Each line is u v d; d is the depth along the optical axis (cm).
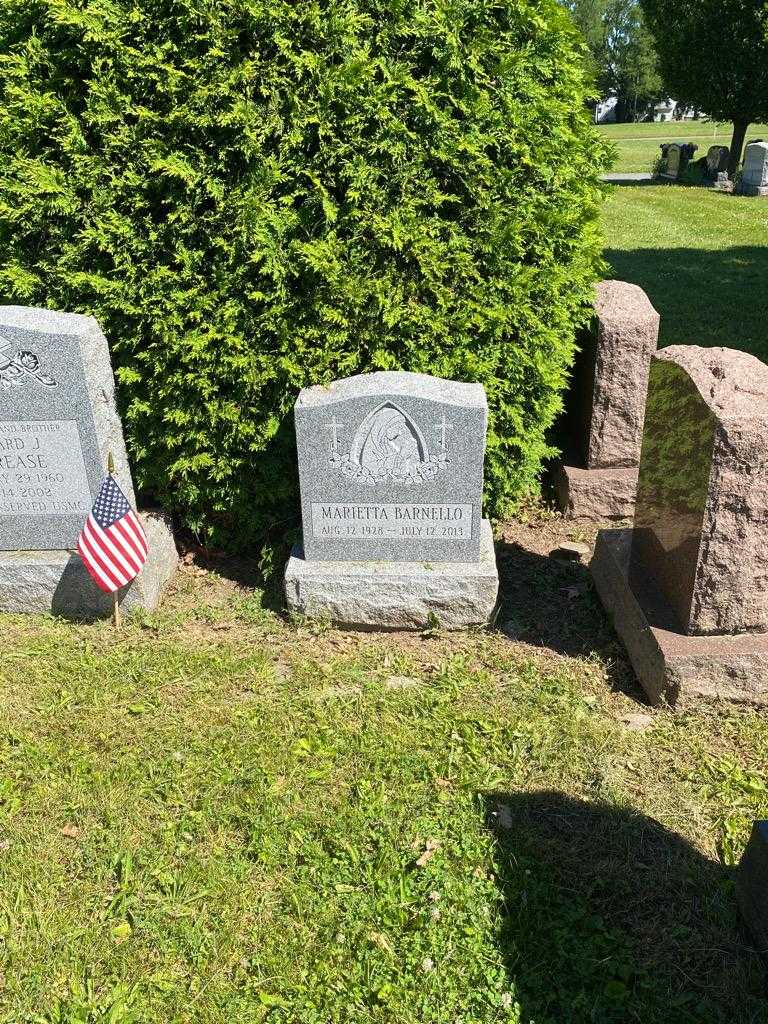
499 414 523
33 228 484
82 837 350
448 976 295
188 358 477
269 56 461
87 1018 285
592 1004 287
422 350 496
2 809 362
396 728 406
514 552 572
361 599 474
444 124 460
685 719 412
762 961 301
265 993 290
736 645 411
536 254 506
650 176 2733
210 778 376
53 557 495
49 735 403
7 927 313
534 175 493
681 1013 285
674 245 1534
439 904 318
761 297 1155
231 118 445
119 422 504
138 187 467
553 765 385
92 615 497
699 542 395
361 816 355
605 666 452
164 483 531
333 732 404
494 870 333
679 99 2456
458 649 468
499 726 407
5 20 489
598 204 592
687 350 429
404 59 465
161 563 518
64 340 456
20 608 500
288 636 479
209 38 447
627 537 511
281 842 346
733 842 347
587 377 605
